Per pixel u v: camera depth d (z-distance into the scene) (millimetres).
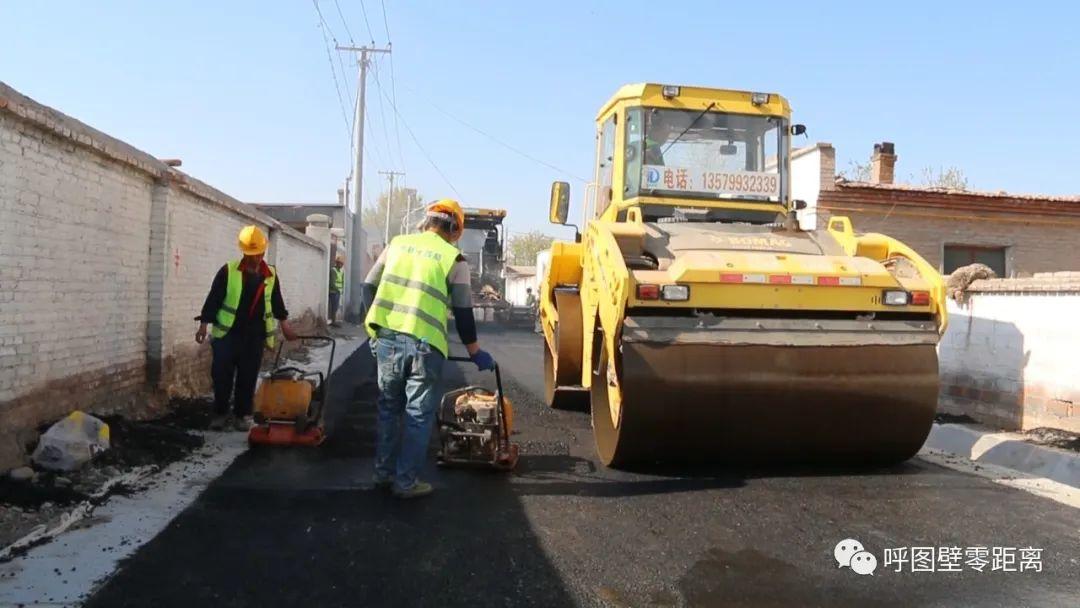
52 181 6254
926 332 6262
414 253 5766
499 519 5148
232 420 7676
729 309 6094
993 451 7680
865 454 6473
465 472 6367
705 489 5957
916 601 4055
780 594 4098
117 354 7539
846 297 6133
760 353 6043
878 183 16719
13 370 5719
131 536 4609
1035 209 16719
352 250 28141
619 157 7883
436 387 5656
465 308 5840
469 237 30312
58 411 6352
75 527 4711
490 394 6723
